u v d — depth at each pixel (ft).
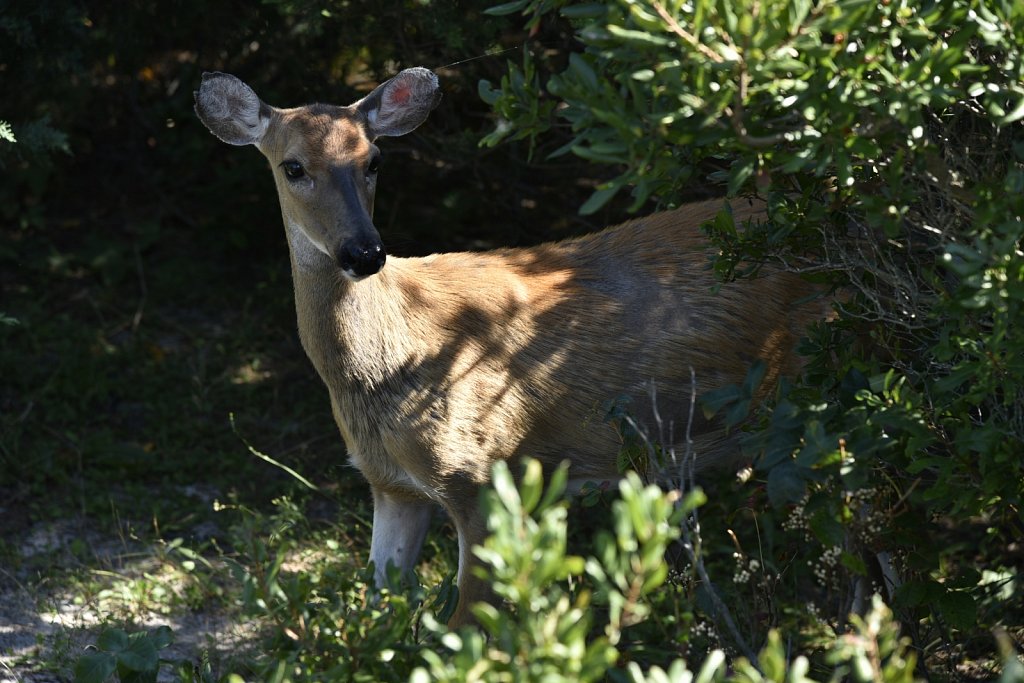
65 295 45.93
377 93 28.73
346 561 33.19
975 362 19.93
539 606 15.57
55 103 48.37
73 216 49.88
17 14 33.78
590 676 15.47
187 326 44.86
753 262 25.67
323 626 20.42
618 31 17.13
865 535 23.02
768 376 28.94
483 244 43.57
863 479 19.84
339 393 27.96
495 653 16.21
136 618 30.76
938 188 20.99
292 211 27.07
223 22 41.22
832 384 23.04
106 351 42.78
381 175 43.34
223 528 35.35
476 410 27.63
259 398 41.45
